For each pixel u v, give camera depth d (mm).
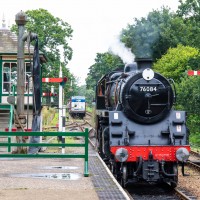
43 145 14008
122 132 15648
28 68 23203
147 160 15055
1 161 17109
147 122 15961
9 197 10461
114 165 16375
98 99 22188
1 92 23625
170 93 16219
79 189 11570
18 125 19266
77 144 13891
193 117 31953
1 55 23344
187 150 15148
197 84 30234
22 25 19062
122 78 17359
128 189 15602
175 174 15039
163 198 13961
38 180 12820
